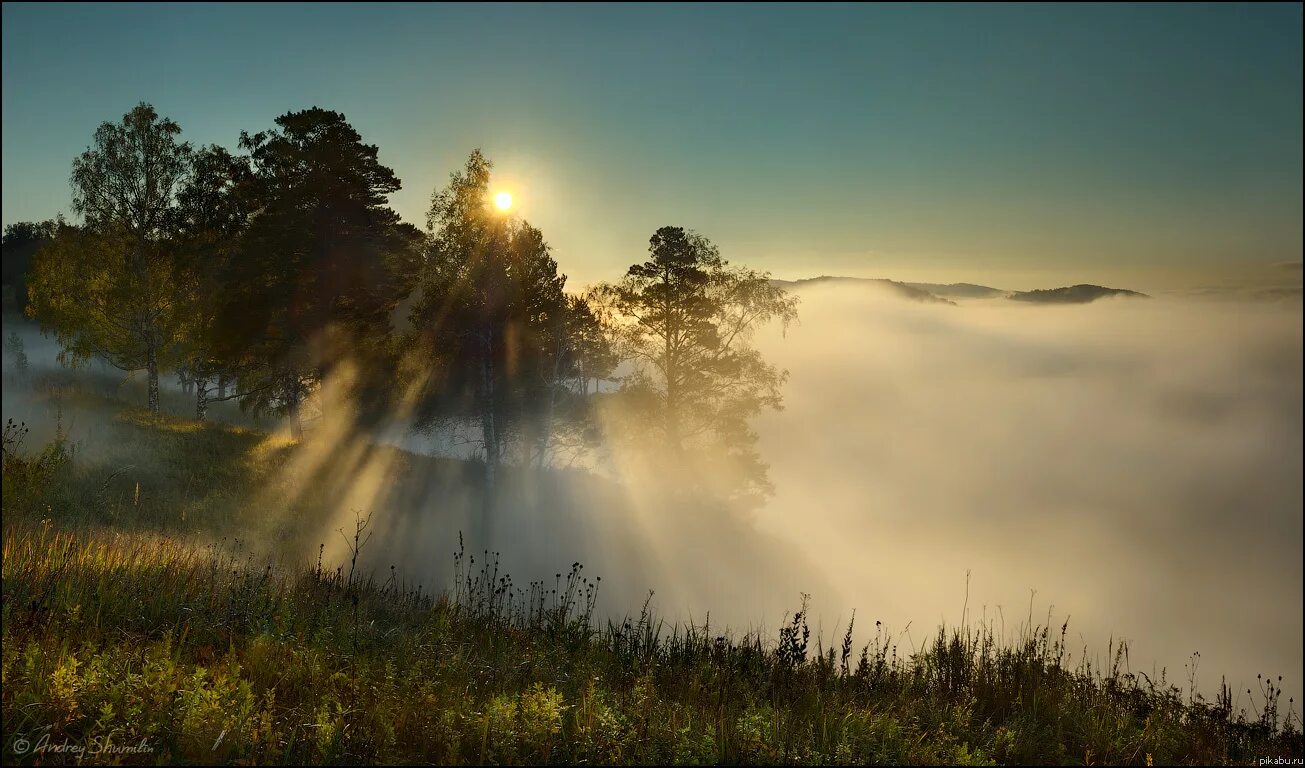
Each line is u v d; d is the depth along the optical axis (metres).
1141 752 5.68
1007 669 7.11
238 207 34.03
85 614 5.92
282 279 31.25
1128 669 7.41
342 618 7.37
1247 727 6.64
